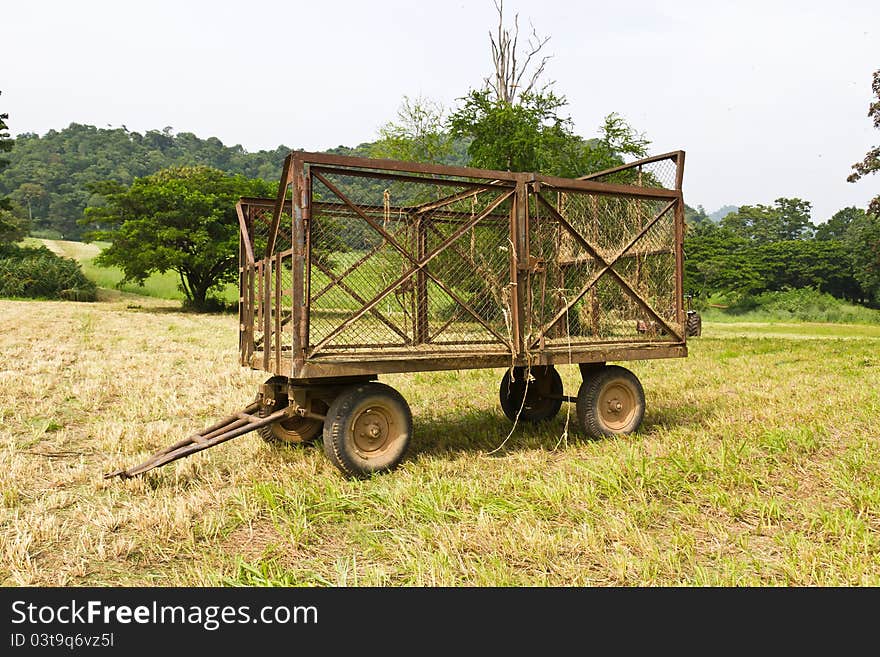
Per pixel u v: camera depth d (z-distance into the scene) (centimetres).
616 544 392
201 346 1664
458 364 597
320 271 691
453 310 748
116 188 3428
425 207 746
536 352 636
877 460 577
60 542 420
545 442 683
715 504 474
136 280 3469
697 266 5947
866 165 2402
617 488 491
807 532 425
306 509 466
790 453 604
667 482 518
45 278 3906
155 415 814
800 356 1516
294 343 525
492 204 620
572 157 2281
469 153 2342
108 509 471
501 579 351
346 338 712
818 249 6147
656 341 728
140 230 3158
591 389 680
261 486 500
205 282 3456
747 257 6181
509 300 638
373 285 718
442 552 376
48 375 1121
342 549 409
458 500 483
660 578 358
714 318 4894
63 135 18738
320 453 627
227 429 602
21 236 6775
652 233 734
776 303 5459
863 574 355
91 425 765
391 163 556
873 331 2958
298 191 521
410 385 1064
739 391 995
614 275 689
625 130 2262
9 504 487
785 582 352
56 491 520
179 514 448
